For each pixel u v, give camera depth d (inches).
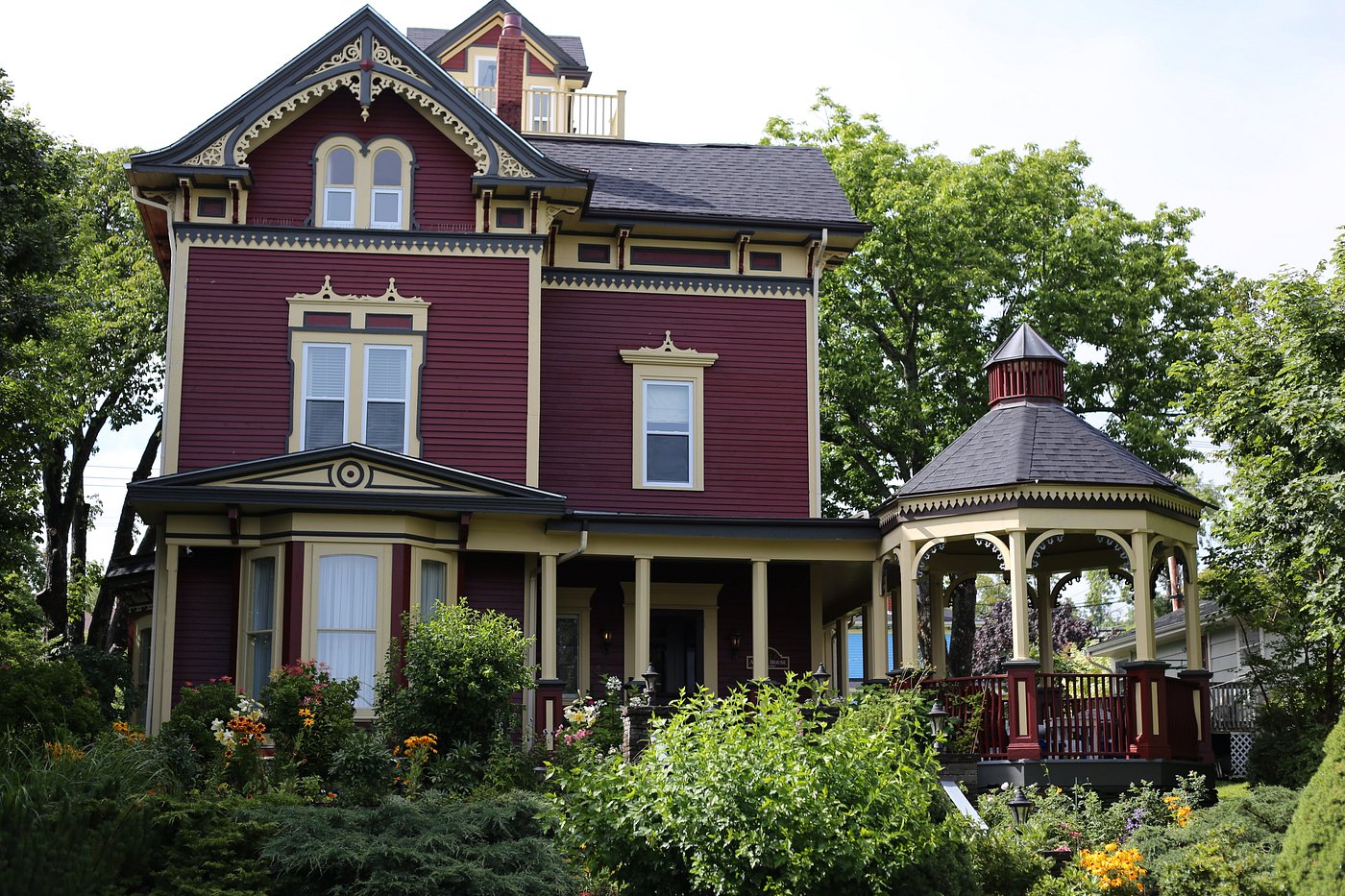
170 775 537.3
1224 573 970.7
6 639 915.4
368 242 862.5
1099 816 634.2
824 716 536.4
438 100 864.3
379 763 579.2
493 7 1360.7
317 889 478.9
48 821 451.5
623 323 928.9
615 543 816.9
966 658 1323.8
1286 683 926.4
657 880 452.1
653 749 470.6
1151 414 1243.2
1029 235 1268.5
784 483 924.6
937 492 770.2
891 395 1237.7
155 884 470.9
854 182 1312.7
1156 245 1310.3
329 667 728.3
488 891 475.2
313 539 753.6
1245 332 888.9
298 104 857.5
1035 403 812.0
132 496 739.4
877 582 837.2
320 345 850.1
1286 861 477.7
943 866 466.9
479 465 847.7
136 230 1316.4
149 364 1280.8
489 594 822.5
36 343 913.5
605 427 914.1
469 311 863.7
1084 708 727.1
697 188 968.3
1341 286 823.1
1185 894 514.9
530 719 792.3
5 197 791.1
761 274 946.1
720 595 911.7
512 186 863.7
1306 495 794.2
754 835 433.4
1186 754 743.1
